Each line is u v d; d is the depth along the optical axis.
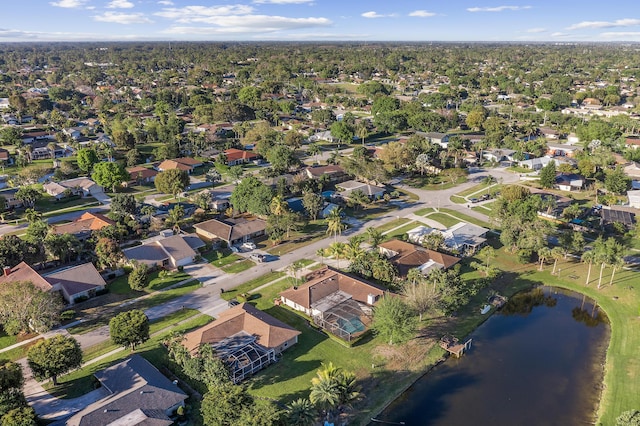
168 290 91.69
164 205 135.00
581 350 75.94
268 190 123.31
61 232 110.94
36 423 53.50
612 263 90.94
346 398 59.75
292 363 70.12
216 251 109.25
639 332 78.19
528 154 191.62
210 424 53.12
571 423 60.47
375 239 104.25
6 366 57.28
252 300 88.12
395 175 171.88
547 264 103.75
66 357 62.81
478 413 61.88
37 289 75.69
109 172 145.25
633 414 51.81
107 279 95.81
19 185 150.75
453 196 149.25
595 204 138.62
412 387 66.75
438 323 81.75
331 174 163.25
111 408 55.69
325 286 87.56
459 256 106.44
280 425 51.41
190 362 63.75
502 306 88.50
